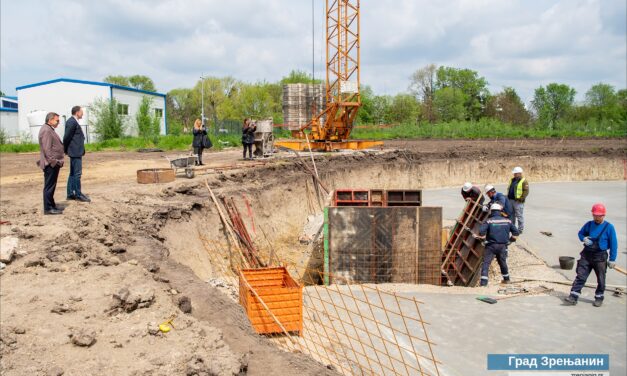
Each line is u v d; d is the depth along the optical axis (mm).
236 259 12703
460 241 13805
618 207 21531
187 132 60188
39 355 4965
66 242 8008
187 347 5375
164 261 8391
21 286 6508
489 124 54906
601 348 8203
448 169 29656
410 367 7395
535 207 21656
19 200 11516
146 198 12133
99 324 5680
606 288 11117
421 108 74250
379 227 13195
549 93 75375
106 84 37156
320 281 14461
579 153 33219
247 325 6418
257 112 60375
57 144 9508
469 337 8609
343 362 7441
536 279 11984
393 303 10344
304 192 19578
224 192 14539
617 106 74062
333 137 29469
